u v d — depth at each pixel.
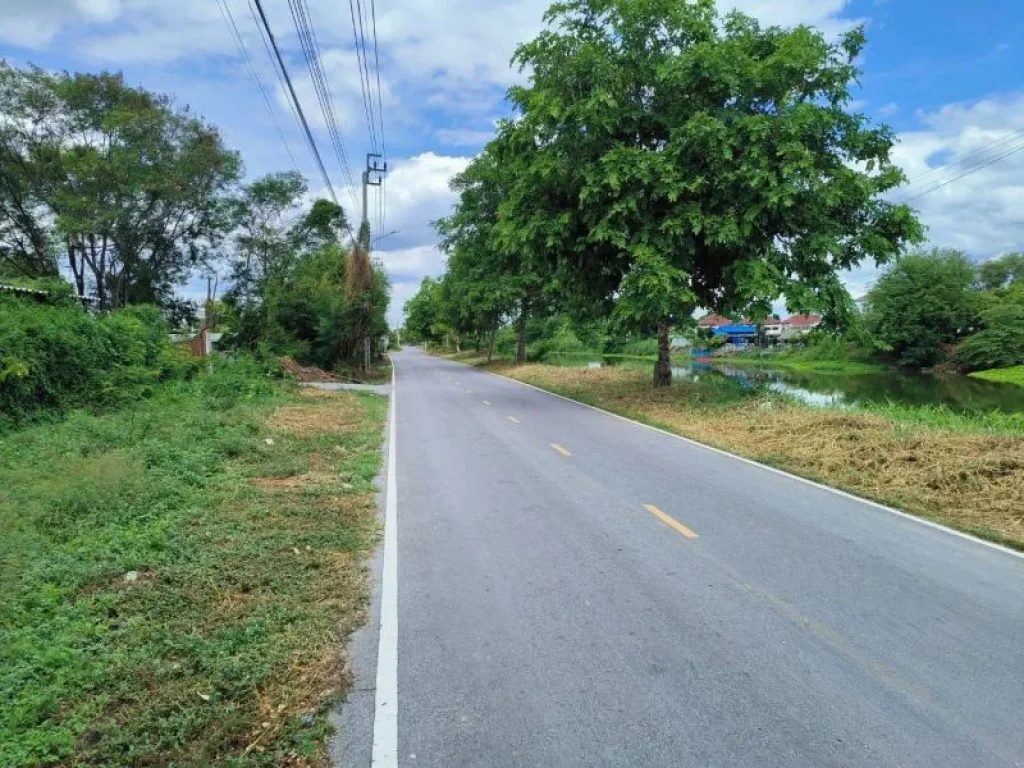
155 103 30.67
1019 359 37.56
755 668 3.90
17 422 11.05
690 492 8.05
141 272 32.22
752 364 51.59
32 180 28.98
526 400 19.45
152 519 6.59
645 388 19.38
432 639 4.31
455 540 6.27
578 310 21.38
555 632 4.38
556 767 3.06
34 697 3.48
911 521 6.85
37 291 17.22
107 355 14.66
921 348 43.25
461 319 43.56
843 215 16.11
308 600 4.88
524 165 17.44
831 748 3.17
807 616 4.58
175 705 3.53
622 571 5.44
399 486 8.45
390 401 19.61
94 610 4.62
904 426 10.91
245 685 3.72
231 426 11.73
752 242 15.38
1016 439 9.38
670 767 3.04
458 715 3.48
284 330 31.31
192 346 26.12
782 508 7.32
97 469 7.68
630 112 15.84
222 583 5.13
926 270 44.41
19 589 4.82
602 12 16.34
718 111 15.07
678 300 14.92
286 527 6.55
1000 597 4.91
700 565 5.56
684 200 15.40
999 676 3.80
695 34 16.02
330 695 3.67
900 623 4.48
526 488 8.27
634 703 3.56
